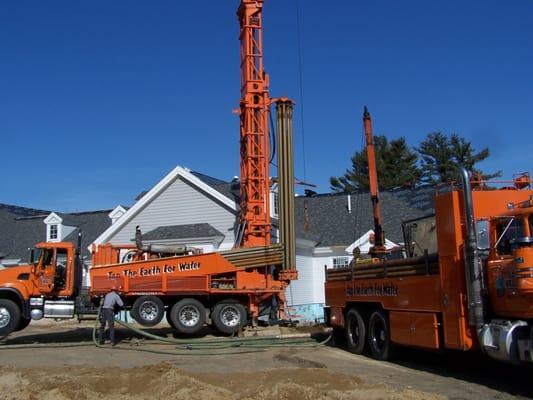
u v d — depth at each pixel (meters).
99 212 40.59
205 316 20.16
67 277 19.06
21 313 18.67
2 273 18.72
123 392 9.86
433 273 11.87
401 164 55.88
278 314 21.88
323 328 21.59
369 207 31.64
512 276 9.84
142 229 29.16
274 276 22.33
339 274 16.44
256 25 24.28
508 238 10.25
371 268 14.43
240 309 20.38
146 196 29.00
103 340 18.80
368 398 9.06
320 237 30.33
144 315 19.70
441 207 11.54
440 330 11.70
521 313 9.75
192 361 14.49
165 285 19.95
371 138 19.47
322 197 33.78
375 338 14.38
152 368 11.10
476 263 10.55
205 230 26.84
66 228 38.03
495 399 9.55
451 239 11.16
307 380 10.23
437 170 55.88
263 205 23.58
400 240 28.19
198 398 9.27
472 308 10.55
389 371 12.54
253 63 24.11
